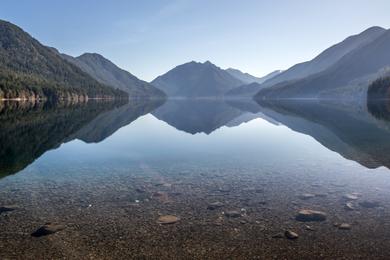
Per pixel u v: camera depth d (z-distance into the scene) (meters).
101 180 20.16
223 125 59.69
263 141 38.47
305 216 13.98
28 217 13.95
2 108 103.25
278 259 10.69
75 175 21.39
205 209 15.07
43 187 18.44
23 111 92.50
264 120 69.62
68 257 10.70
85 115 83.06
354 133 44.62
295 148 33.06
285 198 16.69
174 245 11.56
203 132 48.72
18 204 15.51
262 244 11.66
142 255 10.88
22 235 12.24
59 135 42.84
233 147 34.03
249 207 15.33
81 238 12.03
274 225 13.27
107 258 10.66
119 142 37.59
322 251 11.19
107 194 17.23
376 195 17.11
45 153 29.77
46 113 86.38
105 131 48.91
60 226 12.95
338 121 64.06
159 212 14.65
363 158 27.23
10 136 40.41
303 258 10.76
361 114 83.81
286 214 14.46
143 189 18.20
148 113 101.12
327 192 17.67
